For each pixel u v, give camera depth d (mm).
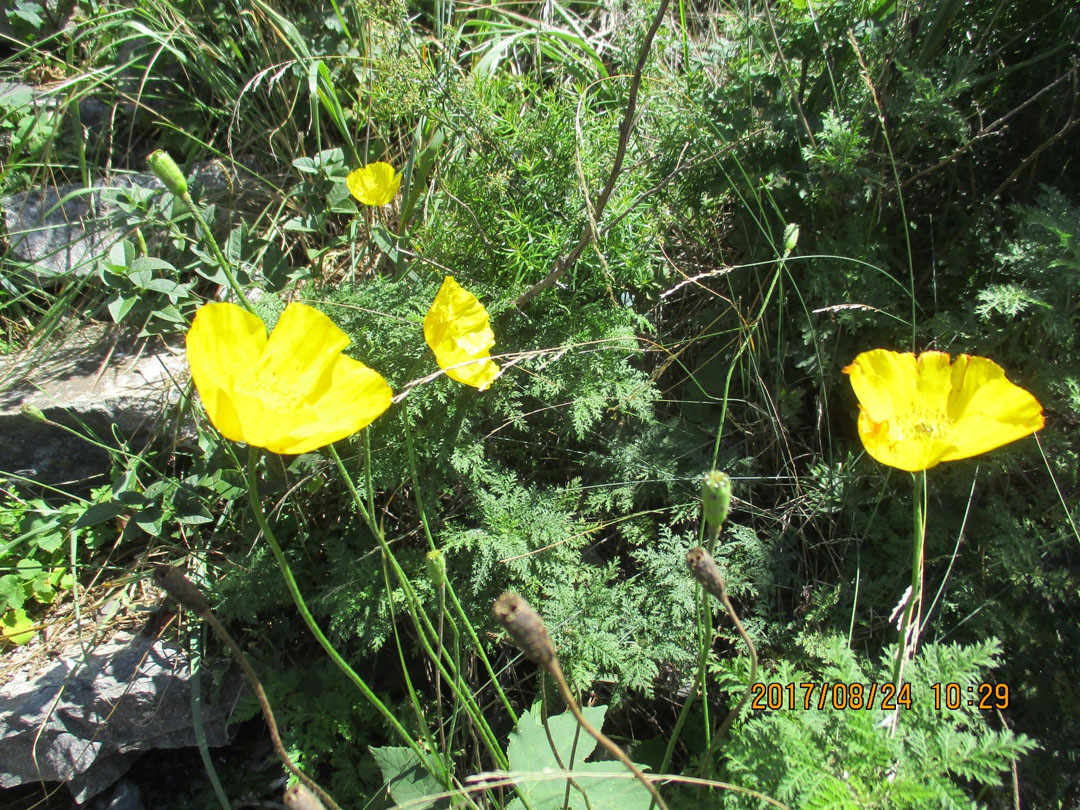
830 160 329
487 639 317
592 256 353
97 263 405
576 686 295
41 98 474
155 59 448
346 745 319
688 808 253
